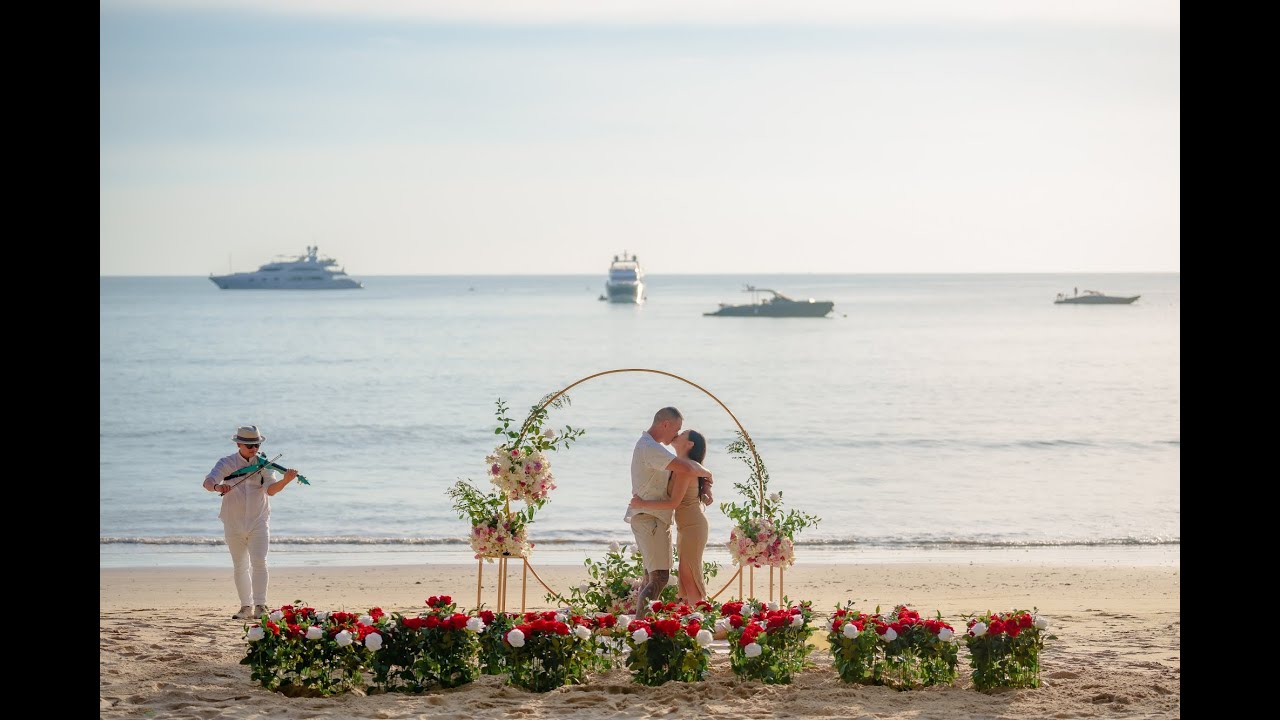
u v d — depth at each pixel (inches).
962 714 236.8
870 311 4653.1
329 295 7480.3
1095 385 1718.8
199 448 1099.9
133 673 269.0
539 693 255.3
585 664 264.2
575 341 2861.7
